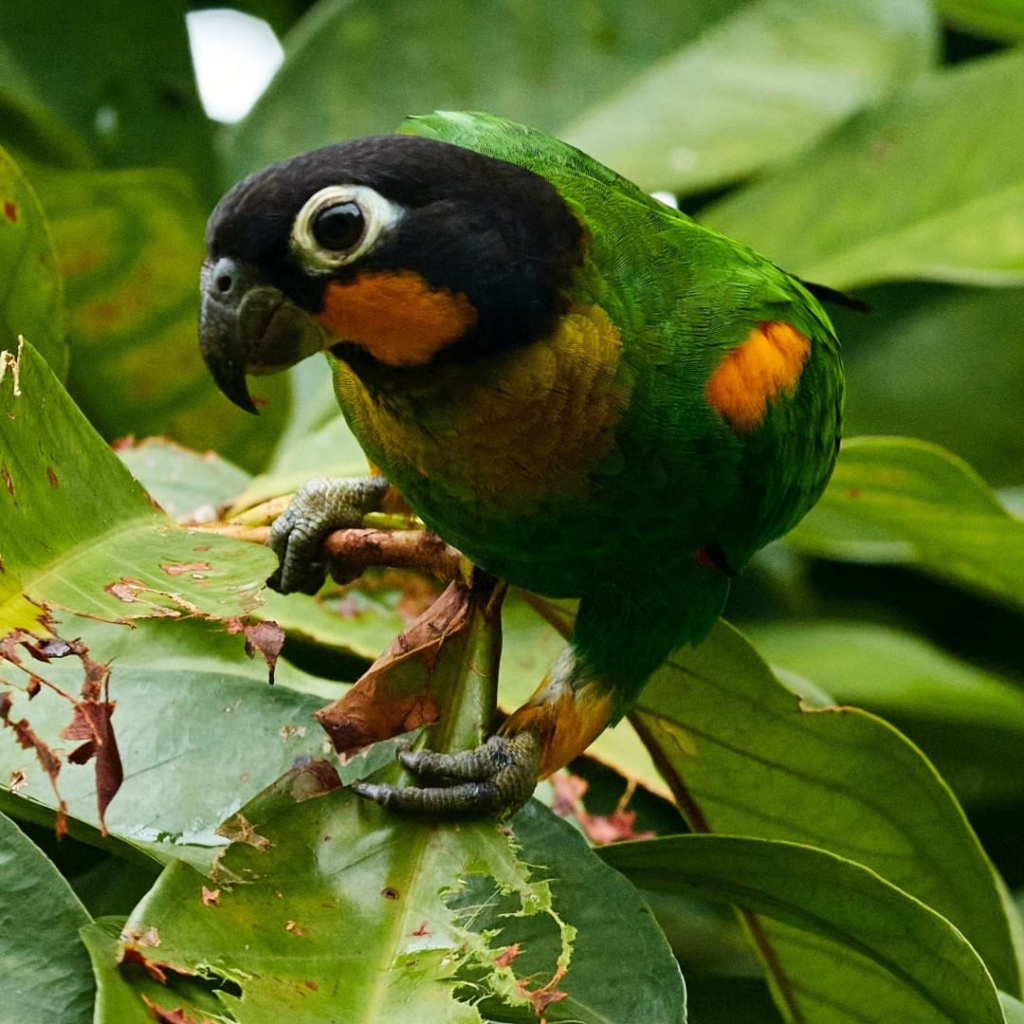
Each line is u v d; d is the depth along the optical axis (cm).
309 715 419
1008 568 629
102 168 700
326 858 365
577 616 504
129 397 597
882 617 784
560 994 340
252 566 348
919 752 462
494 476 465
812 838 495
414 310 426
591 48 753
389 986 331
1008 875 726
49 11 699
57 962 319
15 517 327
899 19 770
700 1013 530
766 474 503
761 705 474
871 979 441
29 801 371
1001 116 703
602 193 484
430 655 402
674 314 478
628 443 465
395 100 730
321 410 654
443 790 385
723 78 753
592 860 384
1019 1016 420
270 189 417
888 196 703
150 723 412
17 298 447
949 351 778
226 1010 313
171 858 362
